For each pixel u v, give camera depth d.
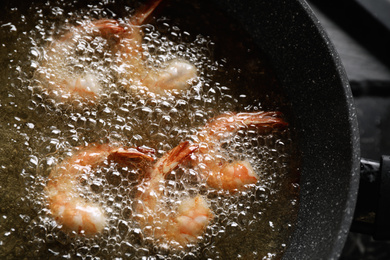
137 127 0.53
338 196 0.49
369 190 0.51
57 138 0.52
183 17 0.57
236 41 0.56
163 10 0.56
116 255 0.49
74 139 0.52
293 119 0.54
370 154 0.69
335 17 0.74
